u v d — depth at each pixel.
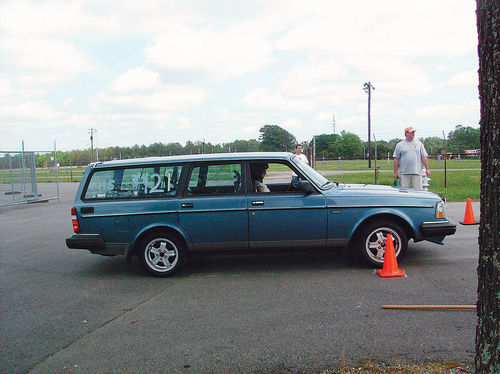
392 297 4.70
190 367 3.36
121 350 3.72
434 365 3.17
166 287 5.49
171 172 5.98
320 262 6.35
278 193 5.79
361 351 3.47
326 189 5.88
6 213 14.84
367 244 5.81
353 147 79.81
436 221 5.77
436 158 51.38
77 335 4.09
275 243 5.79
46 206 16.56
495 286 2.28
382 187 6.41
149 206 5.86
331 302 4.63
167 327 4.17
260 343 3.71
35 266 6.92
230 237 5.80
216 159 5.94
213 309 4.60
